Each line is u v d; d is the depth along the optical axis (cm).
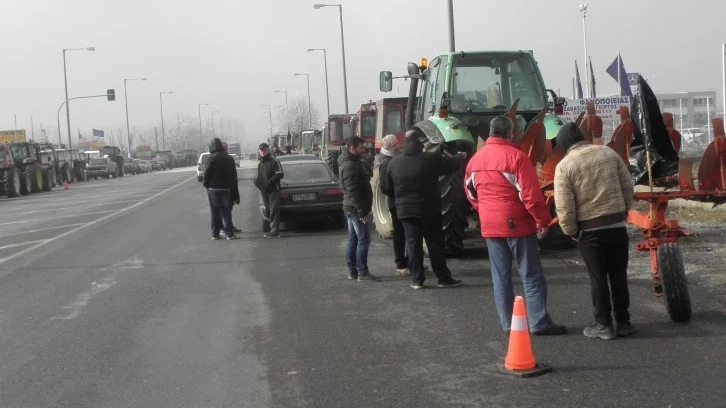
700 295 794
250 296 899
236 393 552
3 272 1132
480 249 1165
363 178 959
